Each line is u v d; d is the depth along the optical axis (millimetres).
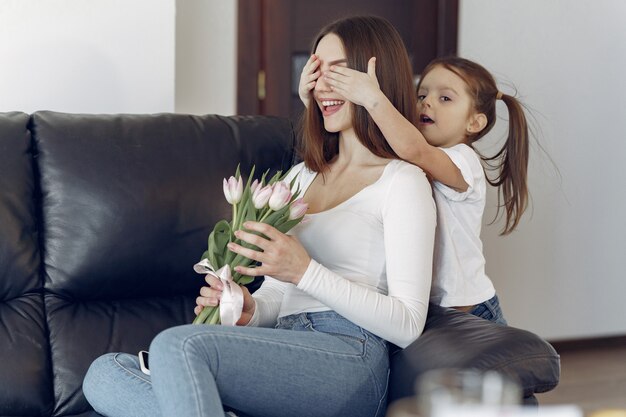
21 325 2010
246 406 1631
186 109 3449
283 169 2295
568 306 3943
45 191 2102
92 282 2086
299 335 1706
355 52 1965
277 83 3566
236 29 3480
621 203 3980
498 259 3789
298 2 3557
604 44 3861
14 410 1945
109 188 2096
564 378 3553
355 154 2004
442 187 2113
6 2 2574
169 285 2152
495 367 1615
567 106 3828
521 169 2348
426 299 1820
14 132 2107
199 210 2145
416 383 1688
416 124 2047
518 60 3756
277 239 1734
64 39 2646
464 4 3701
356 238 1882
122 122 2189
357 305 1736
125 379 1747
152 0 2730
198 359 1538
